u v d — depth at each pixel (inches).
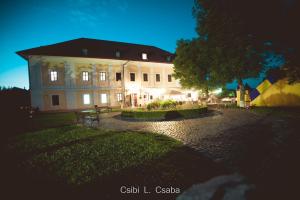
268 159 193.5
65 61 1037.8
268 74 344.8
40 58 982.4
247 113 639.8
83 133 401.1
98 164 214.8
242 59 611.5
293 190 121.1
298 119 449.7
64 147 294.4
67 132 418.3
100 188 159.5
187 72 901.8
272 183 130.8
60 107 1029.8
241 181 124.3
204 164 198.1
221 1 277.9
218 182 122.4
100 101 1136.8
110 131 415.5
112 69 1176.8
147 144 290.5
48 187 165.5
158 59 1374.3
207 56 711.7
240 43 293.7
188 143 288.0
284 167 165.3
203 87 930.1
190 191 114.4
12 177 189.5
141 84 1283.2
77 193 153.1
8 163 232.4
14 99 1091.9
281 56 279.6
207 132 360.2
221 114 645.9
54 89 1015.6
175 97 1402.6
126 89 1214.3
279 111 607.2
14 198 149.0
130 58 1240.8
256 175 157.0
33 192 157.8
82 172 194.2
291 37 229.6
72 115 824.9
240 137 304.5
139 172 188.1
